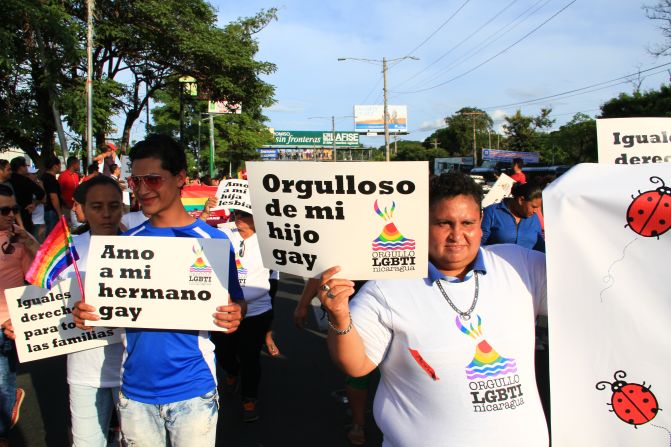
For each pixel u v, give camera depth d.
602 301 1.82
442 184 1.82
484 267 1.83
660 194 1.82
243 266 3.85
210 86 20.83
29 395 4.32
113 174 10.44
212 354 2.35
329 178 1.79
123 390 2.26
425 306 1.75
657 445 1.80
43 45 14.47
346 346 1.71
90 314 2.23
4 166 8.53
